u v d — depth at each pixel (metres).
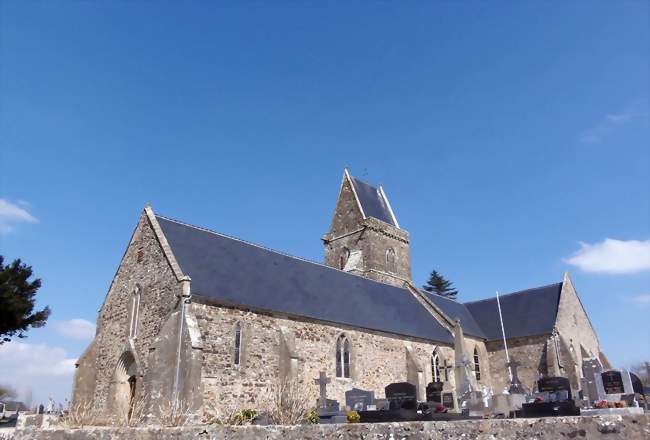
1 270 32.59
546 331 43.78
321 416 20.72
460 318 47.16
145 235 28.88
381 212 53.78
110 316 29.52
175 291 24.83
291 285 31.92
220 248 30.55
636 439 5.93
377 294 40.25
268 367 26.53
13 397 48.75
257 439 7.50
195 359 22.66
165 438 7.79
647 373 63.97
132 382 26.50
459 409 27.64
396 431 6.95
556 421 6.27
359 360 32.19
